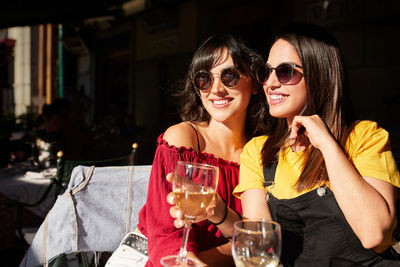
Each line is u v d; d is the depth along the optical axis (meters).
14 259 3.69
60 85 14.89
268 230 1.05
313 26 1.46
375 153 1.33
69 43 13.02
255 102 1.88
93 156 5.71
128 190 2.07
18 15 6.87
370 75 5.79
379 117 5.41
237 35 1.71
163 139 1.64
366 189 1.19
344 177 1.19
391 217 1.20
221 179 1.62
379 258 1.26
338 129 1.42
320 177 1.34
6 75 19.39
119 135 7.44
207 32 8.56
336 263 1.26
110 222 2.03
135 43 10.73
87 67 13.20
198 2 8.62
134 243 1.71
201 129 1.76
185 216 1.17
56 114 5.31
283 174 1.47
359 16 5.79
